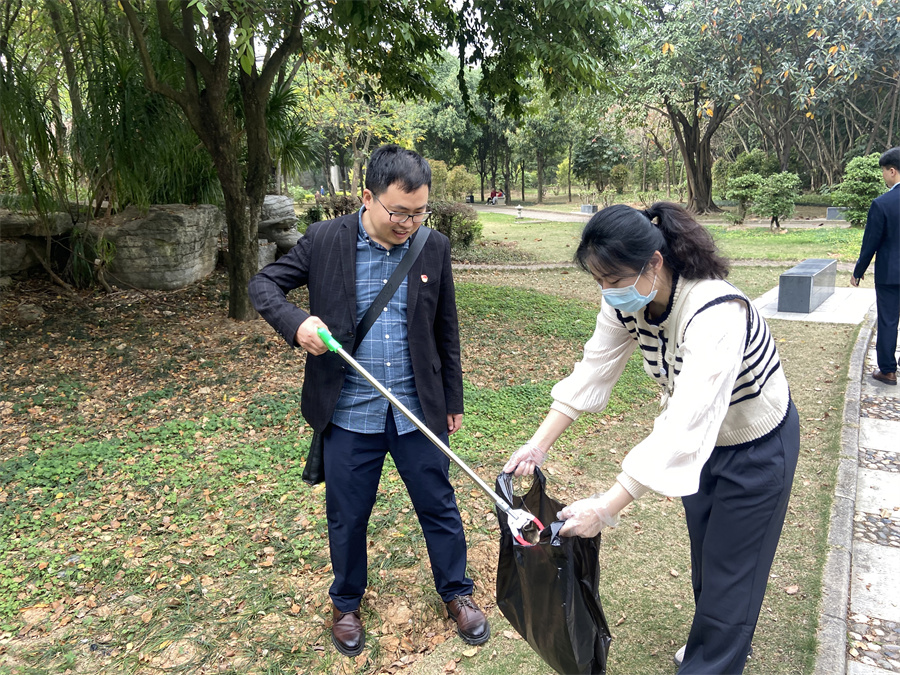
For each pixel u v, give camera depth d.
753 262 12.50
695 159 25.23
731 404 1.74
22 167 7.64
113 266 8.46
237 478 3.74
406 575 2.84
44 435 4.39
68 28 7.62
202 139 6.81
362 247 2.24
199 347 6.47
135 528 3.23
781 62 18.02
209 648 2.42
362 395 2.25
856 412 4.56
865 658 2.36
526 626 1.88
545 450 2.06
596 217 1.60
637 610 2.63
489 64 8.03
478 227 16.12
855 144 30.38
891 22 18.84
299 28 6.30
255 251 7.39
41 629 2.54
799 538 3.08
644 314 1.79
